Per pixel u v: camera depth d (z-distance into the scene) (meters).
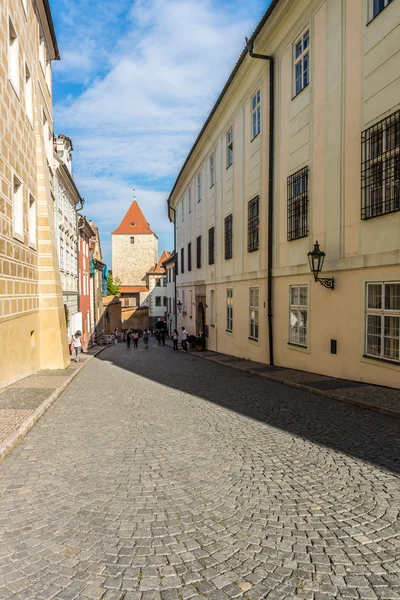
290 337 13.70
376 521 3.66
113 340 44.69
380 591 2.76
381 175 9.28
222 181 21.11
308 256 11.59
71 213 27.34
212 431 6.65
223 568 3.01
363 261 9.79
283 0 12.77
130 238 87.31
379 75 9.27
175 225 37.59
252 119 16.77
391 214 8.94
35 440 6.28
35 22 14.41
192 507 3.98
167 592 2.77
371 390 9.09
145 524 3.66
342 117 10.60
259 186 15.98
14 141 11.29
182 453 5.57
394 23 8.77
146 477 4.73
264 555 3.16
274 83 14.47
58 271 16.33
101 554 3.21
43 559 3.15
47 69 17.55
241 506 3.98
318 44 11.66
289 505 3.99
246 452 5.56
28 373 13.04
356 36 10.05
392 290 9.07
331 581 2.85
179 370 15.79
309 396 9.28
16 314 11.52
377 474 4.70
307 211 12.34
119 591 2.79
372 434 6.23
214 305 23.23
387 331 9.23
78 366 16.84
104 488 4.44
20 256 12.01
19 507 4.03
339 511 3.85
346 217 10.48
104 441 6.19
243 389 10.67
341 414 7.52
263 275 15.65
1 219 10.04
